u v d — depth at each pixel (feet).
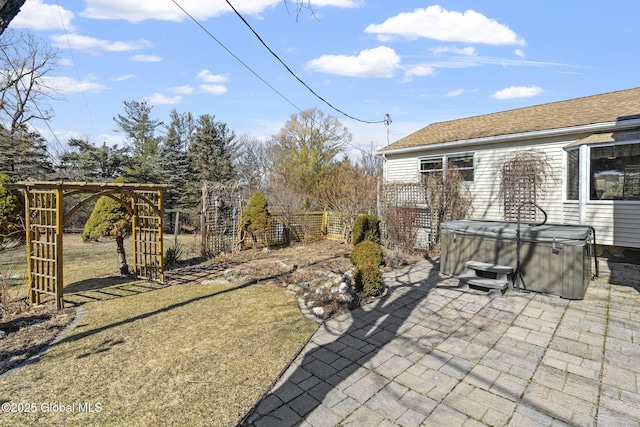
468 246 22.09
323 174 84.07
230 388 10.48
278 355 12.63
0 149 53.78
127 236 25.77
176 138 77.51
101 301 19.36
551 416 8.93
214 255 33.19
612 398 9.69
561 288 18.10
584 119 27.35
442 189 33.53
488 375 11.00
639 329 14.24
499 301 18.02
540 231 18.81
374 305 18.02
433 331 14.57
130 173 66.18
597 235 24.93
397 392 10.16
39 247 19.01
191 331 14.92
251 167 98.73
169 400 9.89
